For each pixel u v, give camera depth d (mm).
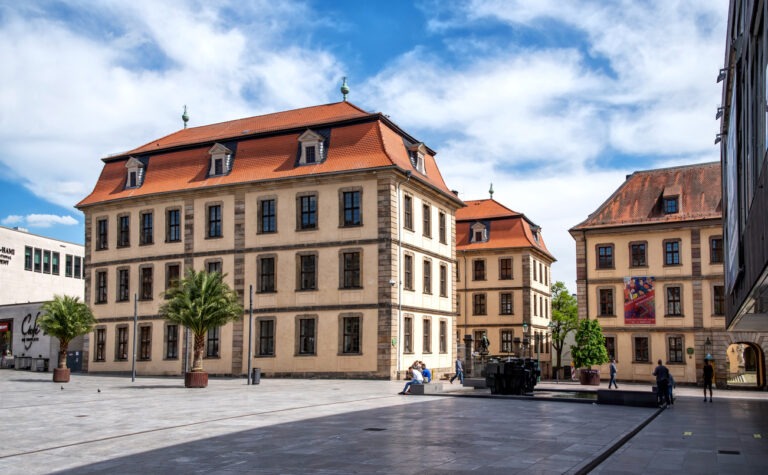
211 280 36969
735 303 22719
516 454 14195
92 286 54344
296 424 19438
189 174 50719
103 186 55000
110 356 52750
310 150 46812
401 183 45688
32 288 76188
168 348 50312
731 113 21359
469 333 73625
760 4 11750
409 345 45812
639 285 52656
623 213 54469
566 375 66750
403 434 17344
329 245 45312
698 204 52438
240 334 47312
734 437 18203
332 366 44375
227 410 23422
